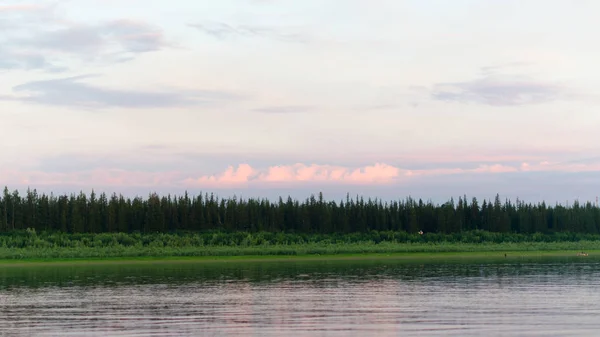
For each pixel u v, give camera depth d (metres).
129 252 179.25
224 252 182.88
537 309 60.88
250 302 68.56
